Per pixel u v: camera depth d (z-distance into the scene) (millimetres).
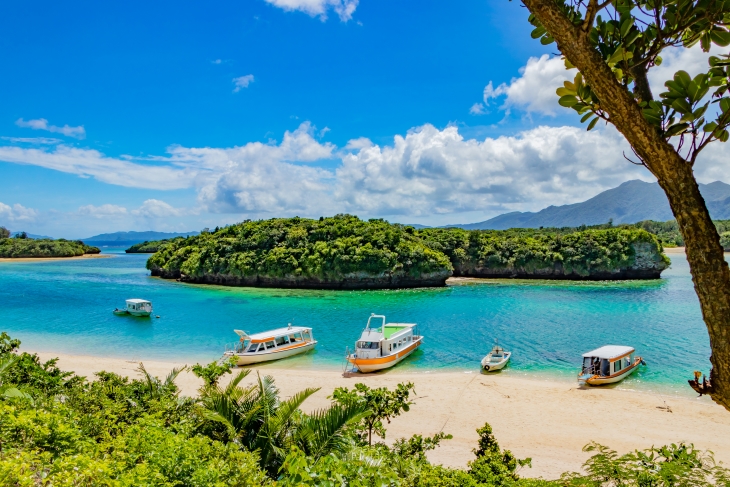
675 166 3605
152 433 9016
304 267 80125
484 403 23984
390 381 28281
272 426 10109
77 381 16109
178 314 52719
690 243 3570
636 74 4273
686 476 8961
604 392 25781
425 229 111188
